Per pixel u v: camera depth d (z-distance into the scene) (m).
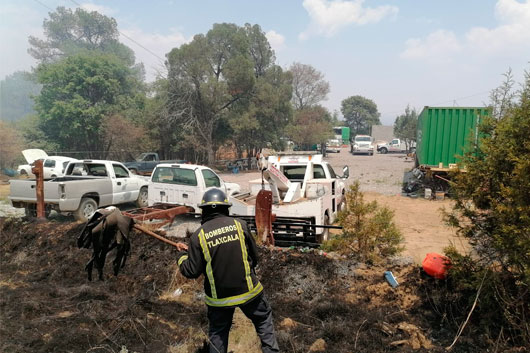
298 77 54.75
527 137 4.06
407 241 9.00
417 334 4.07
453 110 15.85
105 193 11.13
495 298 3.93
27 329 3.99
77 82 32.44
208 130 31.44
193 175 10.56
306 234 7.22
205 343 3.80
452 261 4.57
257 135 33.88
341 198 10.91
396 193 17.16
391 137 80.88
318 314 4.61
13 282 5.56
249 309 3.17
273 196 8.16
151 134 31.09
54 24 60.75
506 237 3.89
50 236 7.18
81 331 3.95
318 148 47.72
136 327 4.13
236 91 31.33
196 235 3.05
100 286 5.48
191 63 29.59
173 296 5.23
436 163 16.22
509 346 3.79
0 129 27.05
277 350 3.15
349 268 5.49
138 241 6.45
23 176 20.62
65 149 33.53
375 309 4.62
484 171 4.33
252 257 3.26
